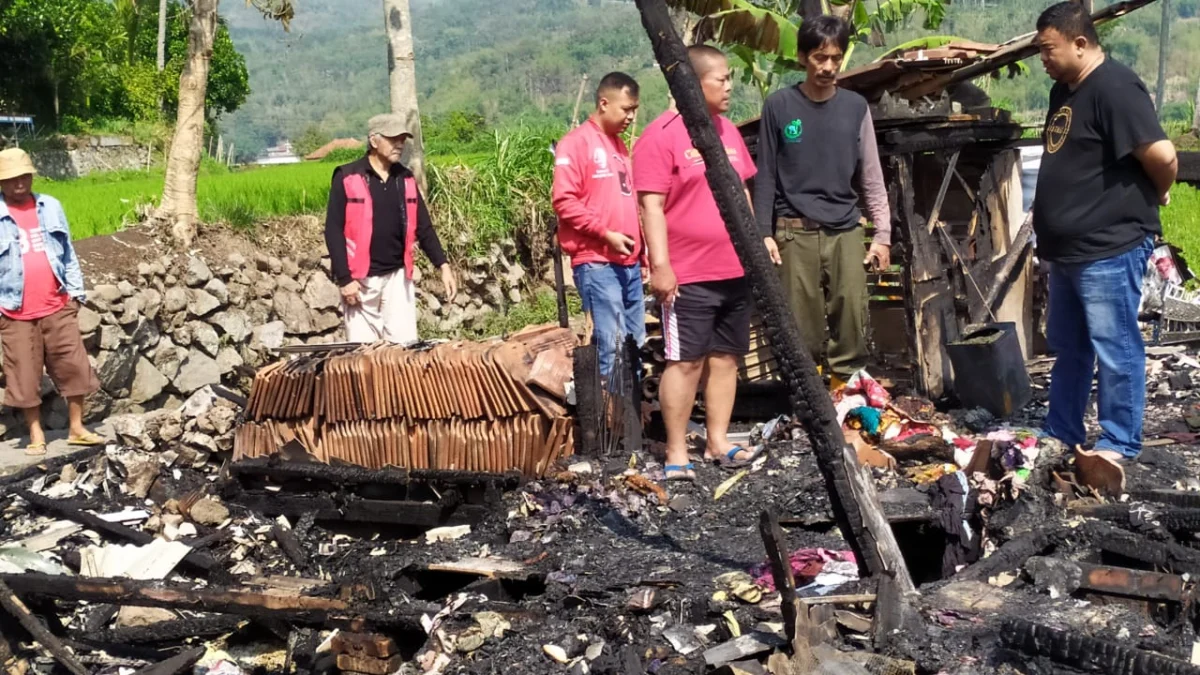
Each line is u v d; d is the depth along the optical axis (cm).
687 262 578
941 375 727
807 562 469
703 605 435
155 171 2808
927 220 766
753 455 608
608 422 623
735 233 399
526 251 1328
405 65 1195
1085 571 427
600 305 637
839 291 653
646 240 573
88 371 762
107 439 767
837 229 647
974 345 657
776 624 413
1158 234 548
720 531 525
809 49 627
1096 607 409
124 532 635
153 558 598
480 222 1251
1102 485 520
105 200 1256
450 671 418
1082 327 571
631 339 636
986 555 485
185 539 636
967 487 509
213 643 563
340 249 749
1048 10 540
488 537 571
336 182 750
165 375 907
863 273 657
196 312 941
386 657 471
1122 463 563
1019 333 797
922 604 413
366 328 766
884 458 581
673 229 580
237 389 973
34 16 4106
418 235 801
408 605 484
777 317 401
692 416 722
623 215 638
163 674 512
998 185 785
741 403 711
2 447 763
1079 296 555
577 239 637
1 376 790
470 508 612
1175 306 890
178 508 662
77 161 3712
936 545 528
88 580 524
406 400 634
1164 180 529
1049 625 393
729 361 604
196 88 983
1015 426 644
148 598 515
